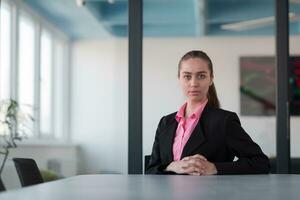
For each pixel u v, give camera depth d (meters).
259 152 1.90
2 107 4.59
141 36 3.72
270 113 6.43
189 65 1.96
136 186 1.40
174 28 6.48
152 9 6.28
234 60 6.59
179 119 1.97
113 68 7.20
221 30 6.55
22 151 5.19
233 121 1.90
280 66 3.63
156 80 6.22
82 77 7.26
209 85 2.00
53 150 6.30
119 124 7.08
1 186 1.53
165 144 1.95
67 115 7.20
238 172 1.83
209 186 1.40
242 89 6.50
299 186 1.43
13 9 5.47
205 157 1.87
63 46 7.32
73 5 5.99
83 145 7.13
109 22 6.54
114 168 6.97
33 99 6.19
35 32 6.29
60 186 1.40
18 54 5.49
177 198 1.10
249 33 6.59
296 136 4.12
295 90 4.96
